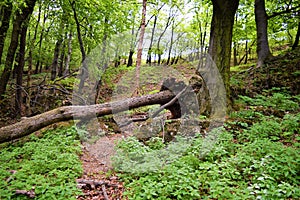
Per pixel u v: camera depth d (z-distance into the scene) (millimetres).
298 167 3482
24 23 8625
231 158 3920
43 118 4875
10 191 3152
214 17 6312
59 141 5105
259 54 10742
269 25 13484
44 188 3188
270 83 8305
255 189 3240
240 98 7391
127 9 9695
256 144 4211
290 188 2930
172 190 3164
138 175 3830
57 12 9289
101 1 8383
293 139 4688
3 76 8453
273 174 3396
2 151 4926
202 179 3441
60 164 4113
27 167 3873
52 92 8969
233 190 3111
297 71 8258
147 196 3012
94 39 8953
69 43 11711
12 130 4656
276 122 5227
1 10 8594
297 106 6395
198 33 18234
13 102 8891
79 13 8852
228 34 6180
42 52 11758
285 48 17719
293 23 12844
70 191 3221
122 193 3492
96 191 3576
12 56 8453
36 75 15508
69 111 5090
